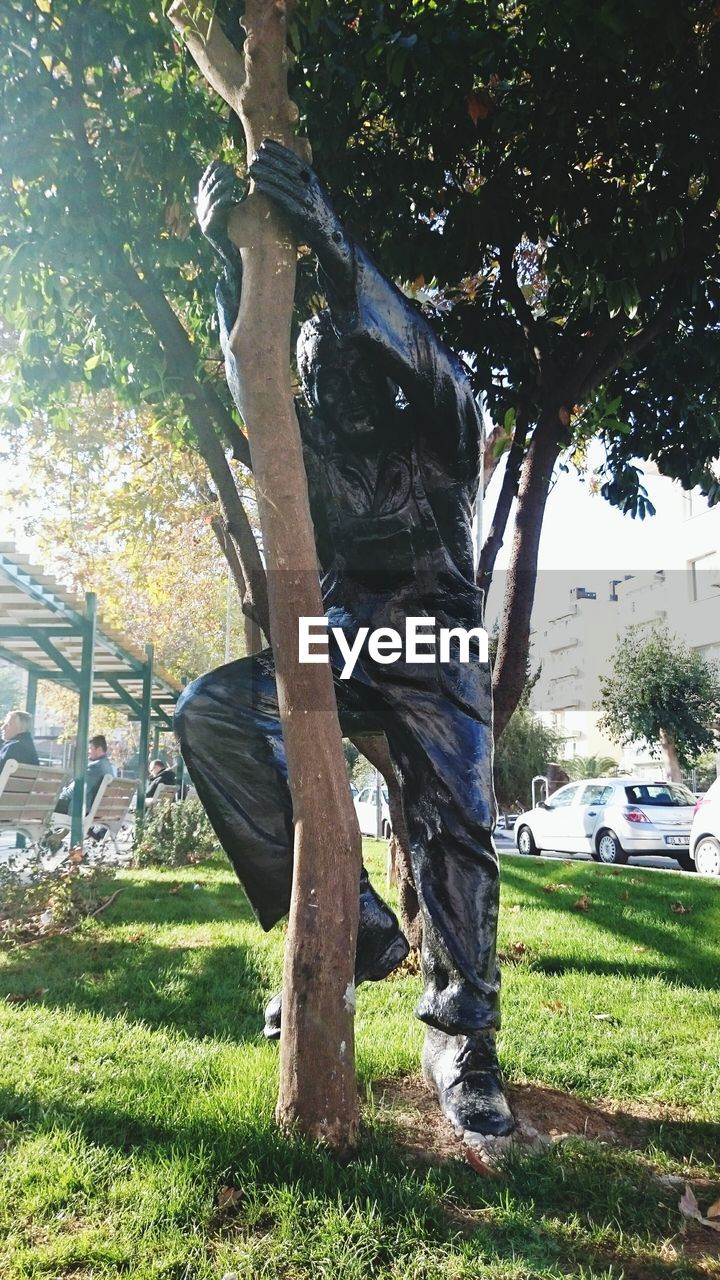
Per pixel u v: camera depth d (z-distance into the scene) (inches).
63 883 273.0
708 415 237.9
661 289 217.8
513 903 333.7
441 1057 128.0
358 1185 98.0
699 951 246.1
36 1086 127.3
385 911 130.8
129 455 518.6
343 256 112.3
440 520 132.5
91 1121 115.8
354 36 171.9
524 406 229.5
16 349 248.2
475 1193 101.0
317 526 141.0
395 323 117.7
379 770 214.8
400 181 193.8
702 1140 120.6
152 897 324.8
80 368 238.1
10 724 406.9
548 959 234.2
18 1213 94.8
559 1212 99.2
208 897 323.9
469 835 122.6
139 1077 130.9
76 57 191.0
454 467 130.8
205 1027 162.7
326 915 107.6
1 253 201.6
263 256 111.3
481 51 161.3
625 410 245.4
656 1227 96.7
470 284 247.1
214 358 235.5
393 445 133.1
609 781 694.5
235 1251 87.1
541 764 1327.5
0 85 189.9
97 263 194.4
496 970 123.6
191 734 126.8
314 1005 107.1
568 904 329.1
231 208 112.9
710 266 209.9
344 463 134.4
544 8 151.4
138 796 542.6
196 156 214.7
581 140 187.2
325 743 110.0
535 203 184.4
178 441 264.4
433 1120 121.3
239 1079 126.3
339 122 186.5
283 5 116.7
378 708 131.0
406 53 156.3
